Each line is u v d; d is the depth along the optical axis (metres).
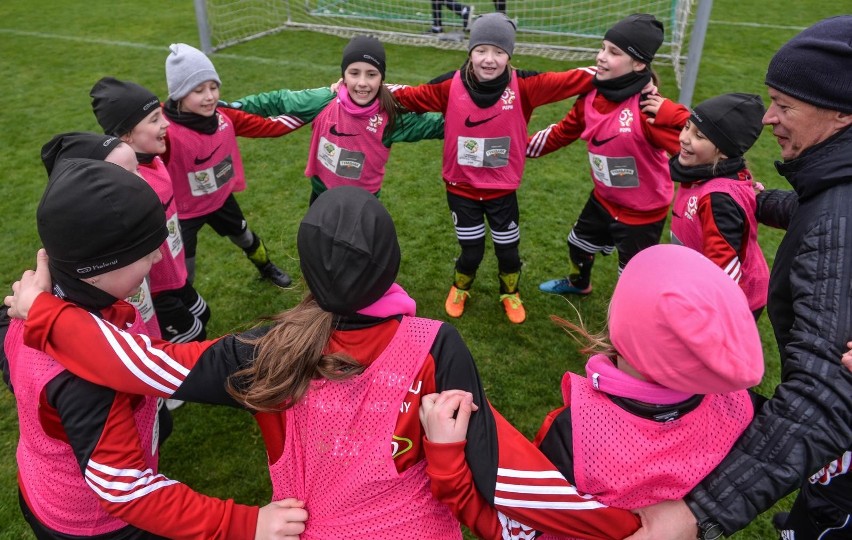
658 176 2.92
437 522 1.33
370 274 1.16
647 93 2.79
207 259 4.11
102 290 1.37
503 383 3.08
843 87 1.35
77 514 1.49
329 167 3.26
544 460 1.22
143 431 1.54
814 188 1.41
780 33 8.45
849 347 1.17
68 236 1.27
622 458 1.17
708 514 1.13
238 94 6.56
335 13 9.15
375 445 1.25
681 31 7.25
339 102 3.07
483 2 9.26
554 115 6.07
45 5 9.85
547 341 3.36
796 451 1.12
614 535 1.18
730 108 2.24
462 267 3.42
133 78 6.96
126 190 1.32
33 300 1.33
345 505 1.27
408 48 8.06
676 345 1.05
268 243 4.27
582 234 3.32
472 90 2.94
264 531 1.28
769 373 3.14
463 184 3.22
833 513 1.60
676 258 1.12
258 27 8.77
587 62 7.41
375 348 1.24
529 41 8.05
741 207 2.26
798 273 1.34
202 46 7.75
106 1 10.13
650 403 1.16
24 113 6.11
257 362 1.25
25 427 1.43
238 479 2.58
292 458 1.32
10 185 4.91
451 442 1.20
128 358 1.28
